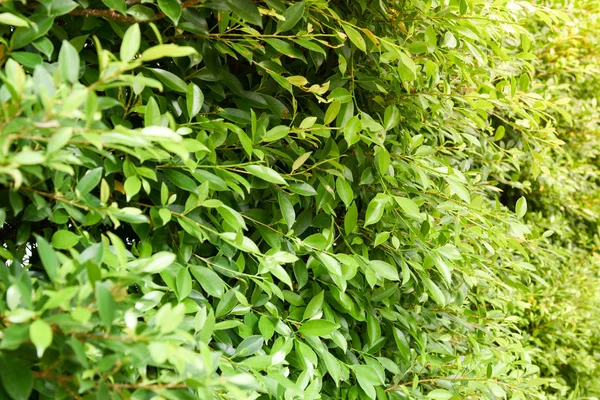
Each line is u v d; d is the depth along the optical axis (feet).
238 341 4.43
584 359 11.41
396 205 5.43
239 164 4.09
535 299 11.02
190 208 3.80
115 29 3.65
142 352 2.58
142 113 3.79
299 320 4.70
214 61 4.24
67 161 2.77
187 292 3.68
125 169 3.45
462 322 6.58
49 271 2.57
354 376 5.21
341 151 5.32
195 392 3.26
